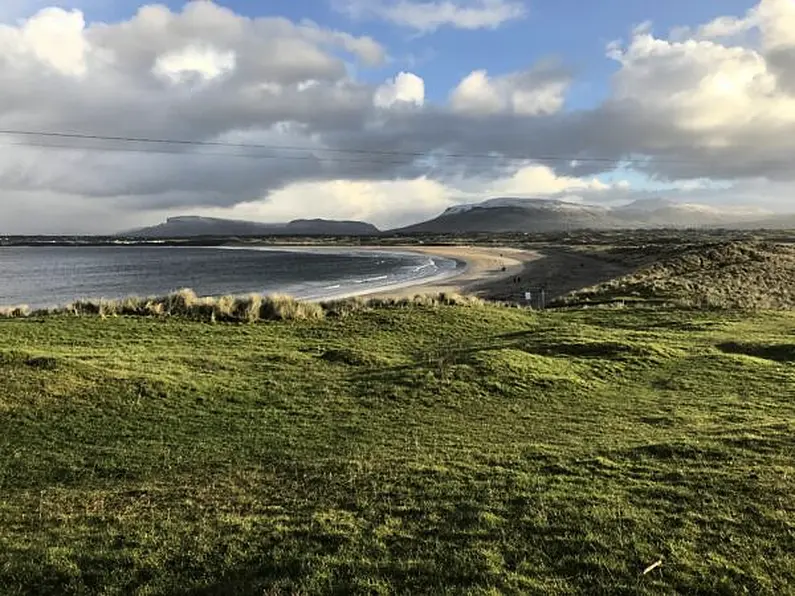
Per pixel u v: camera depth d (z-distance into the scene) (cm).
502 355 1880
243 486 952
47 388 1419
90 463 1071
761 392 1620
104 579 675
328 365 1875
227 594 639
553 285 6725
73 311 2564
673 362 1975
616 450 1073
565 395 1590
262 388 1572
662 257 7538
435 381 1636
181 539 761
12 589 663
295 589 633
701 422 1321
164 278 9519
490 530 753
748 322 2838
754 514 783
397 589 631
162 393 1464
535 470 973
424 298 3294
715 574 649
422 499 862
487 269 9456
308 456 1104
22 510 877
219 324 2469
